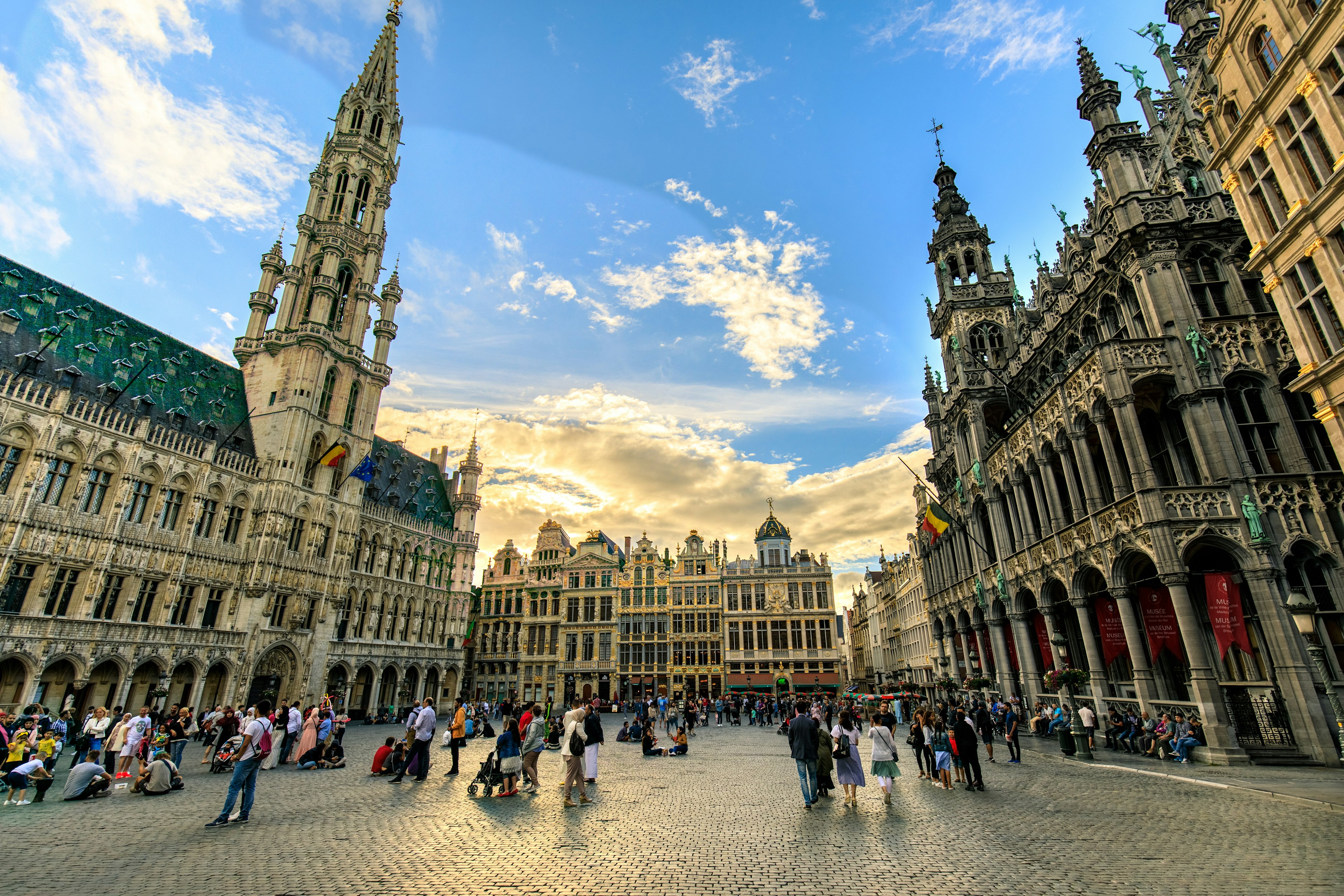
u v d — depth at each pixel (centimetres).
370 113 7112
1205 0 2841
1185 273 2575
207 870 983
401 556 6681
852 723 1756
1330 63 1777
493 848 1111
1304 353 1964
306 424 5503
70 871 977
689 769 2253
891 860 1014
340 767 2277
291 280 6038
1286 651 2086
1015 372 3778
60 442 3903
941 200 4778
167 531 4444
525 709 1834
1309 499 2242
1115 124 2772
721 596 8019
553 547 9175
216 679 4656
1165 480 2744
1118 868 955
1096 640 2934
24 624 3500
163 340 5356
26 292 4425
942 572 4631
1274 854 1005
